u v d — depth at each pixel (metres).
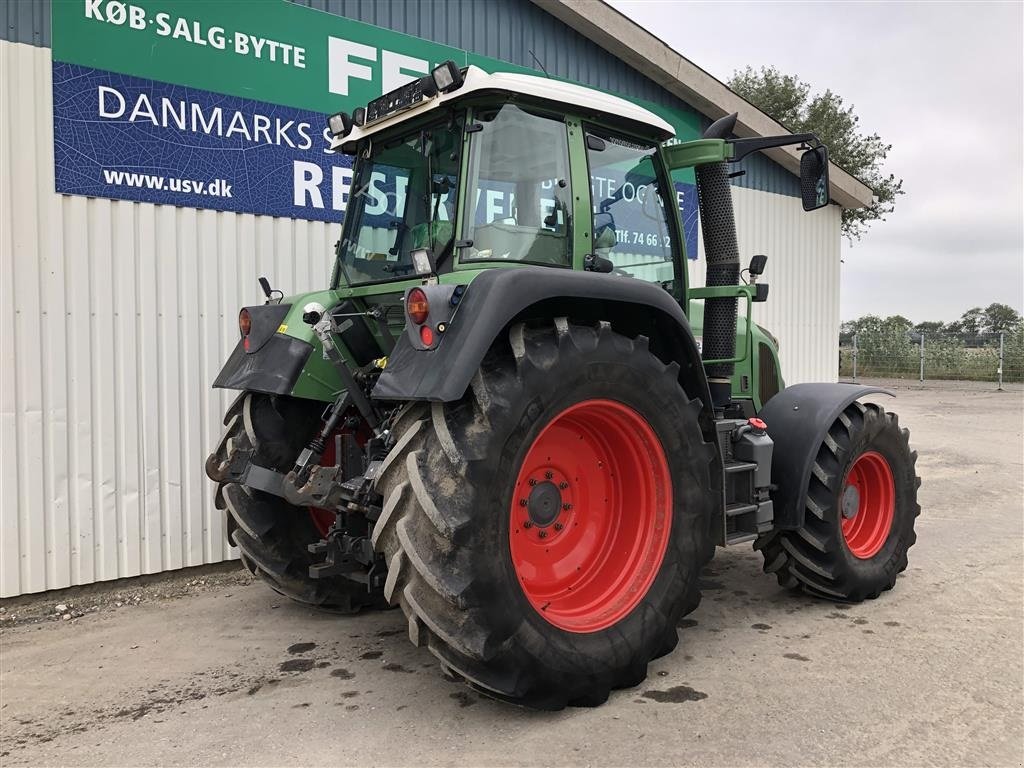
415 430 2.62
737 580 4.52
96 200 4.38
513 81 3.03
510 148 3.09
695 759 2.47
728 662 3.28
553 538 3.13
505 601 2.56
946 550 5.10
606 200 3.49
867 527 4.25
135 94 4.46
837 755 2.49
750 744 2.56
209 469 3.61
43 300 4.22
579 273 2.87
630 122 3.49
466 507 2.48
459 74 2.98
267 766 2.48
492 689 2.58
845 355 26.80
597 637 2.85
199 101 4.70
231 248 4.89
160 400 4.63
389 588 2.57
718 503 3.43
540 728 2.70
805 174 3.85
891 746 2.54
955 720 2.72
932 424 12.41
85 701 3.00
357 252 3.71
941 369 25.12
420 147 3.29
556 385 2.73
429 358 2.57
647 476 3.14
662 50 7.34
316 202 5.25
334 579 3.92
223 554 4.89
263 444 3.58
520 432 2.63
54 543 4.28
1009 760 2.46
